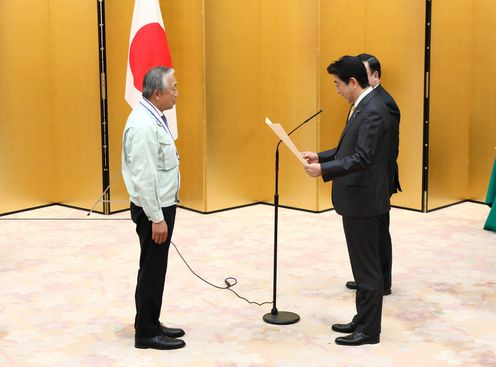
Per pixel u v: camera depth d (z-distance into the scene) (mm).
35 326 4199
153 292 3791
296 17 7047
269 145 7484
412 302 4582
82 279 5117
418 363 3633
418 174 7207
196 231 6508
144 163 3545
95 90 7059
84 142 7266
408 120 7180
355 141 3738
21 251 5883
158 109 3713
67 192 7527
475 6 7410
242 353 3789
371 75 4590
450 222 6812
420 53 6980
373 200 3721
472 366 3592
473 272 5223
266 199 7605
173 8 7125
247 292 4809
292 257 5652
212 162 7199
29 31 7203
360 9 7191
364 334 3881
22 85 7223
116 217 7098
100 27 6871
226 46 7141
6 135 7168
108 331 4117
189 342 3945
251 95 7422
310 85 7035
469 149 7660
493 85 7418
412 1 6938
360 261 3842
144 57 6480
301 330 4121
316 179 7168
